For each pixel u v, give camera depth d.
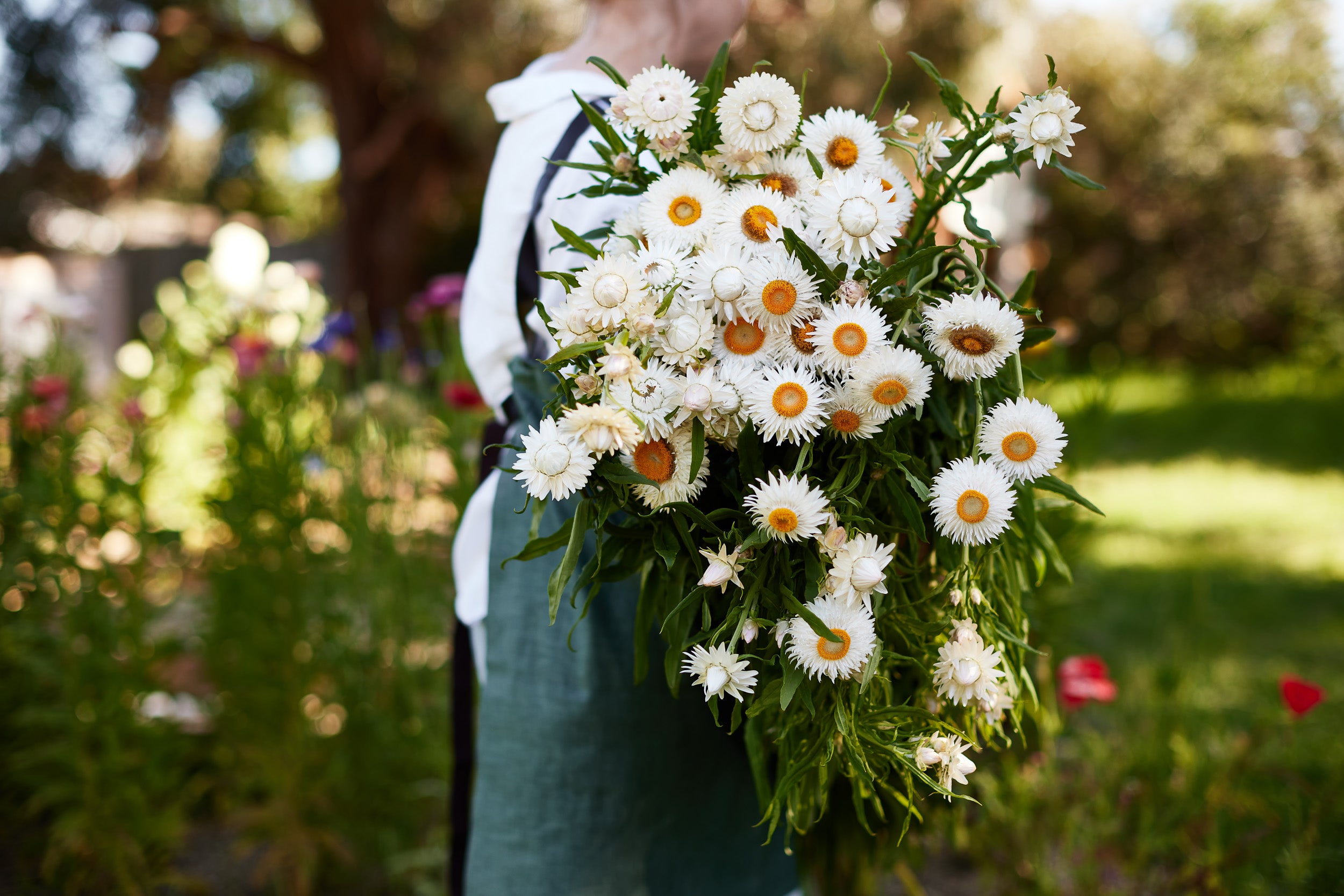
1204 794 1.68
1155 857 1.76
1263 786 1.78
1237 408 9.15
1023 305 1.07
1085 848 1.61
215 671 1.90
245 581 1.85
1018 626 1.12
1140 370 12.09
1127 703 2.10
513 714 1.19
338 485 2.04
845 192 1.02
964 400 1.07
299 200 18.08
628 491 1.03
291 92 12.67
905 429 1.06
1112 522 5.16
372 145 9.59
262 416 1.90
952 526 1.01
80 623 1.80
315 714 1.93
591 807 1.18
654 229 1.04
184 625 2.39
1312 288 11.72
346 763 1.86
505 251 1.23
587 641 1.18
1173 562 4.29
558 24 8.57
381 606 1.93
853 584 1.00
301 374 2.02
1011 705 1.09
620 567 1.10
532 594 1.19
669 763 1.20
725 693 1.04
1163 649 2.92
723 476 1.08
